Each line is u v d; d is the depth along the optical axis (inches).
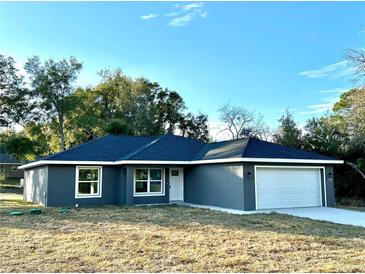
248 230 406.0
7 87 1536.7
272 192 660.1
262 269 245.1
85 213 573.0
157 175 784.3
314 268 246.2
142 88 1758.1
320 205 709.9
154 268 248.2
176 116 1861.5
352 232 395.2
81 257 277.3
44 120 1621.6
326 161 712.4
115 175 780.6
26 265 253.4
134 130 1636.3
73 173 730.2
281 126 1173.1
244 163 634.2
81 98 1660.9
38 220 486.0
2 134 1585.9
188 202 802.2
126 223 458.3
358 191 967.0
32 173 861.2
